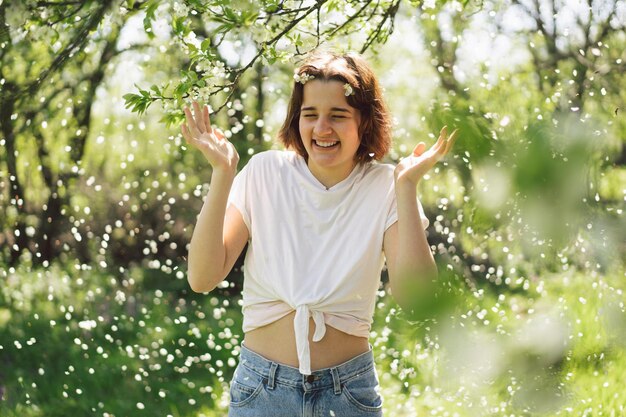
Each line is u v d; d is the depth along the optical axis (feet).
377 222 5.68
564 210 2.14
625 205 3.47
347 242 5.68
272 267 5.74
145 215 22.58
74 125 18.92
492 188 2.20
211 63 6.07
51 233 21.54
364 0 8.28
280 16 6.51
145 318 17.85
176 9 5.93
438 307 2.41
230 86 6.38
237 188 6.08
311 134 5.69
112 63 20.01
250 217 5.99
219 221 5.57
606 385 9.09
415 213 5.33
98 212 22.26
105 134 20.25
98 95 20.25
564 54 11.72
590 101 5.61
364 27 8.68
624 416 9.28
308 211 5.76
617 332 3.82
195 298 22.48
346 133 5.65
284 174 5.92
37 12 6.30
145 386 13.50
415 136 12.16
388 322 10.08
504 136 2.30
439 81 12.00
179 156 21.88
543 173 2.14
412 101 14.73
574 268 6.82
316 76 5.67
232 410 5.89
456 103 2.60
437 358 3.28
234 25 6.03
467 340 2.55
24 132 14.24
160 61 20.62
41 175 19.85
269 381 5.68
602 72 6.82
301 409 5.61
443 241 12.44
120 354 14.55
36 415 12.43
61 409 12.60
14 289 17.83
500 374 2.69
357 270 5.63
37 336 15.17
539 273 7.08
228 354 15.20
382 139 5.95
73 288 18.45
